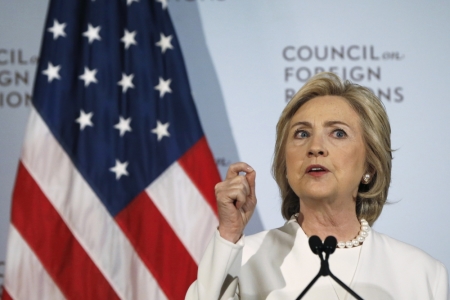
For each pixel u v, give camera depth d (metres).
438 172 10.68
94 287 9.87
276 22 10.91
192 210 10.20
